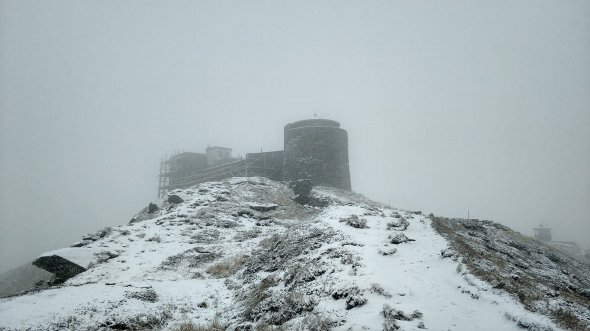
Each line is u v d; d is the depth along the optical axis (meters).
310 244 18.69
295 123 60.00
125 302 14.79
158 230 29.67
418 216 25.39
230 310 15.15
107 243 26.08
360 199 49.59
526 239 29.84
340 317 10.73
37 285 23.34
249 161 62.78
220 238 28.39
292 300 12.64
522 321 10.01
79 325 12.34
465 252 15.81
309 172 55.91
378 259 15.09
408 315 10.41
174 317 14.44
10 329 11.46
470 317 10.55
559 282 20.56
